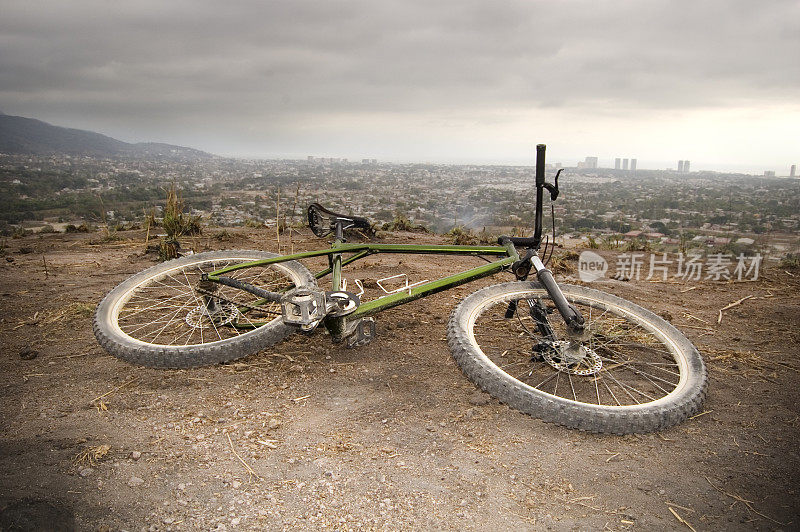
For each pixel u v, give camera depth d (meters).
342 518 2.04
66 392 3.09
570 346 3.22
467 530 1.99
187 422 2.76
